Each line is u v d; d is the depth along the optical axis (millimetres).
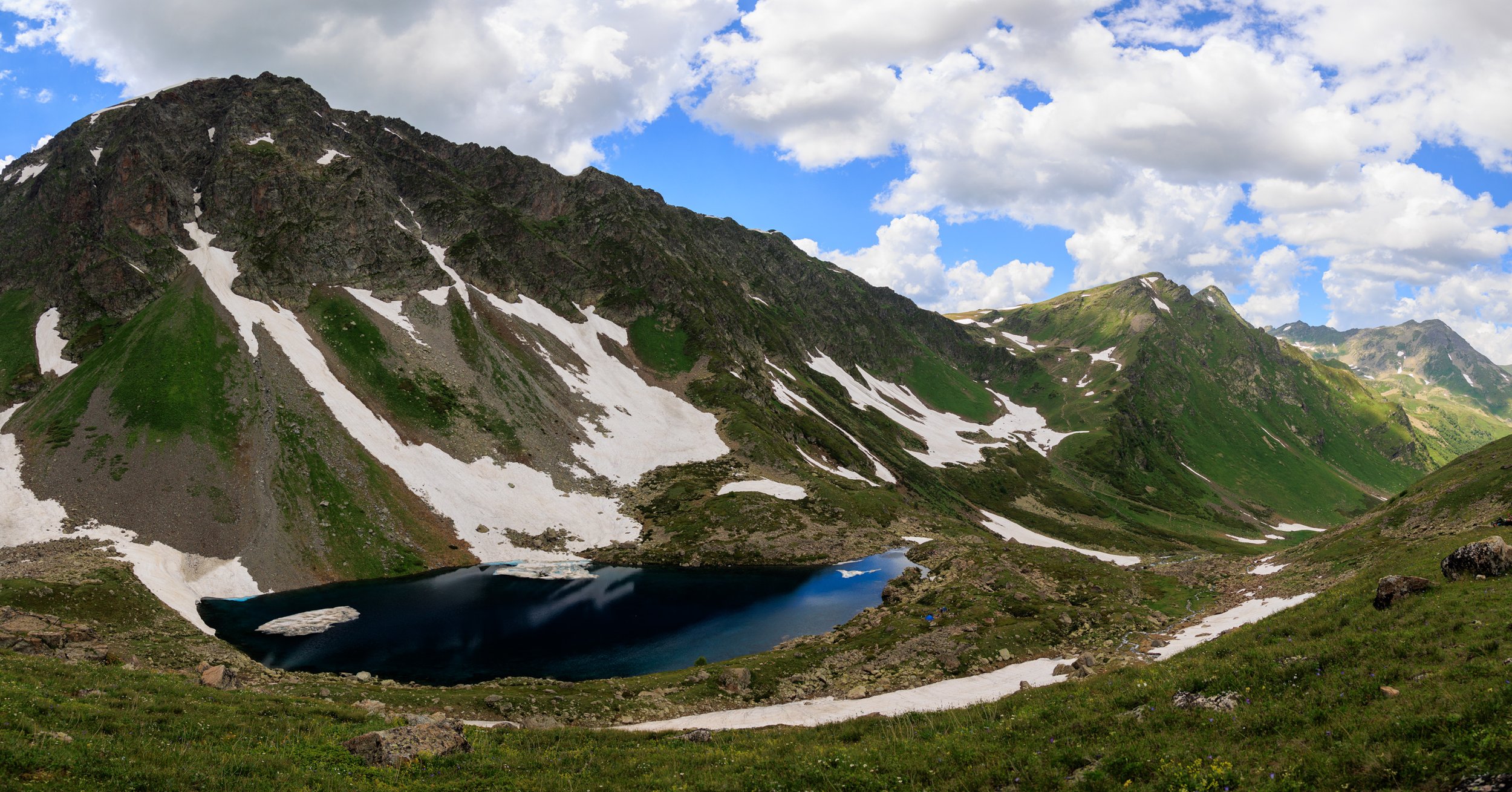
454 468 121250
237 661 59219
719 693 55219
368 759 25547
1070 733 23453
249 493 96562
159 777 20922
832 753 25234
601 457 141750
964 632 63688
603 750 29625
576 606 85875
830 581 102312
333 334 136875
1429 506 75875
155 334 116438
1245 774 18062
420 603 84125
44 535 81562
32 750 20734
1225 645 33406
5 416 110375
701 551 114562
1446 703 18375
